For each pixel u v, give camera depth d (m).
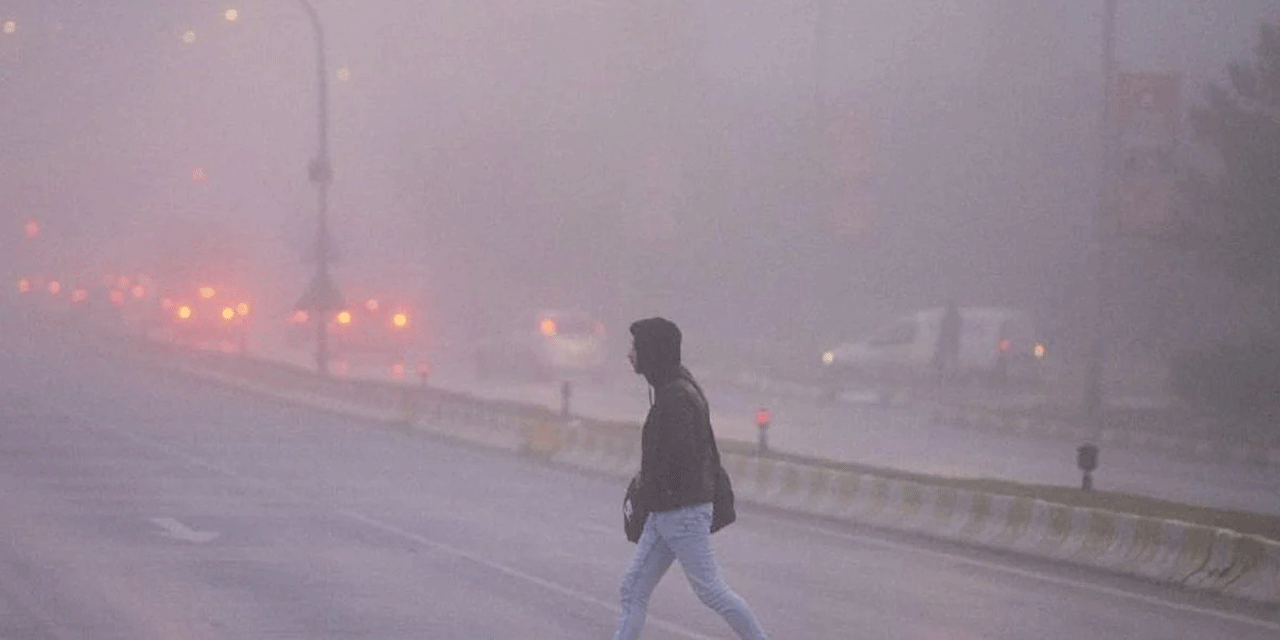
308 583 30.80
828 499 46.81
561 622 26.80
